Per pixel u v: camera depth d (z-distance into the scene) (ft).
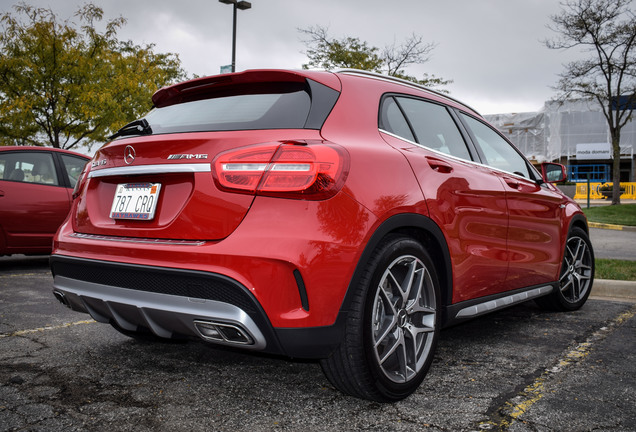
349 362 7.53
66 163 22.61
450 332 12.49
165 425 7.21
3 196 20.47
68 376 9.07
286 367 9.75
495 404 8.02
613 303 16.22
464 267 9.65
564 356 10.52
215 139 7.57
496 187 10.85
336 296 7.15
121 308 8.07
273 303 6.86
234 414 7.60
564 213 13.99
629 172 137.18
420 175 8.75
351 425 7.26
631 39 66.90
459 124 11.28
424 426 7.24
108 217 8.59
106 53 55.21
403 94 10.03
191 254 7.11
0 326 12.35
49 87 51.72
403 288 8.30
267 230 6.92
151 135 8.51
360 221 7.36
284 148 7.09
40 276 19.92
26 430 6.98
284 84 8.49
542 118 146.41
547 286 13.41
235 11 59.82
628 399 8.25
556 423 7.36
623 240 37.32
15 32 49.62
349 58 74.18
